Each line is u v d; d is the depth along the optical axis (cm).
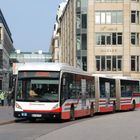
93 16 8031
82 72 3180
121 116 3428
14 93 2750
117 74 7956
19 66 2734
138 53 8038
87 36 8038
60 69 2691
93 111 3453
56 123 2730
